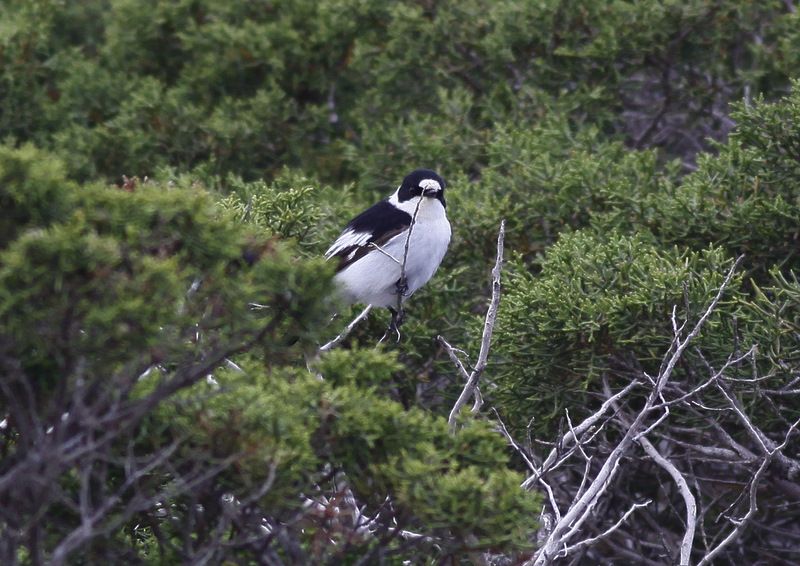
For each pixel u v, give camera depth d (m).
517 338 11.88
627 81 17.25
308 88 18.94
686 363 11.45
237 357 8.76
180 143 17.61
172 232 7.12
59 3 20.81
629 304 11.40
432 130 17.02
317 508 7.48
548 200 14.16
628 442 8.95
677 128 17.91
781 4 17.64
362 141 17.20
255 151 18.00
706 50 17.09
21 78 18.33
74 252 6.59
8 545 6.82
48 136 18.38
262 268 7.25
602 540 12.15
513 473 7.43
